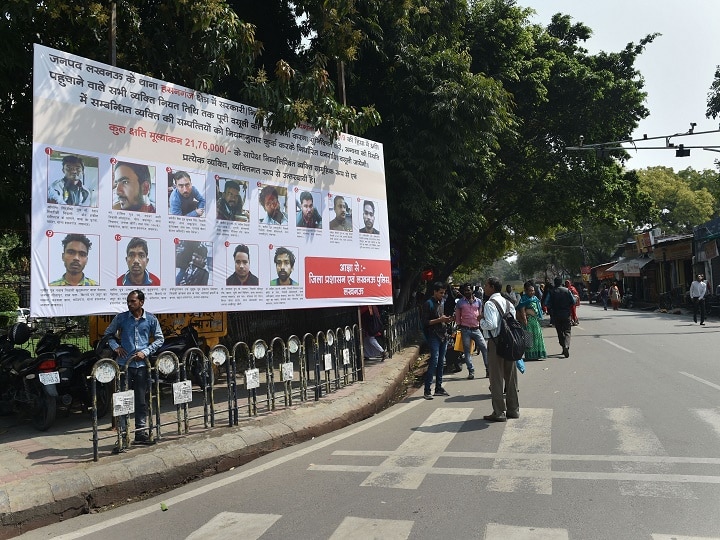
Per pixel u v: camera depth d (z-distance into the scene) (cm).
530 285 1241
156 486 518
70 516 462
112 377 556
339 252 939
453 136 1219
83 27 835
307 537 390
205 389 657
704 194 4956
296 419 695
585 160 2291
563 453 555
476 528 389
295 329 1437
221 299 754
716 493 435
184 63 887
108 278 638
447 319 895
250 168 807
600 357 1234
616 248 5653
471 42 1666
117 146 657
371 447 620
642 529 377
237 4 1170
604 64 2319
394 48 1223
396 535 384
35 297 578
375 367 1098
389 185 1266
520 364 768
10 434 664
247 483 522
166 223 698
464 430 666
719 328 1847
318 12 1041
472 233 2333
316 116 878
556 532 377
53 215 596
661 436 596
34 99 591
